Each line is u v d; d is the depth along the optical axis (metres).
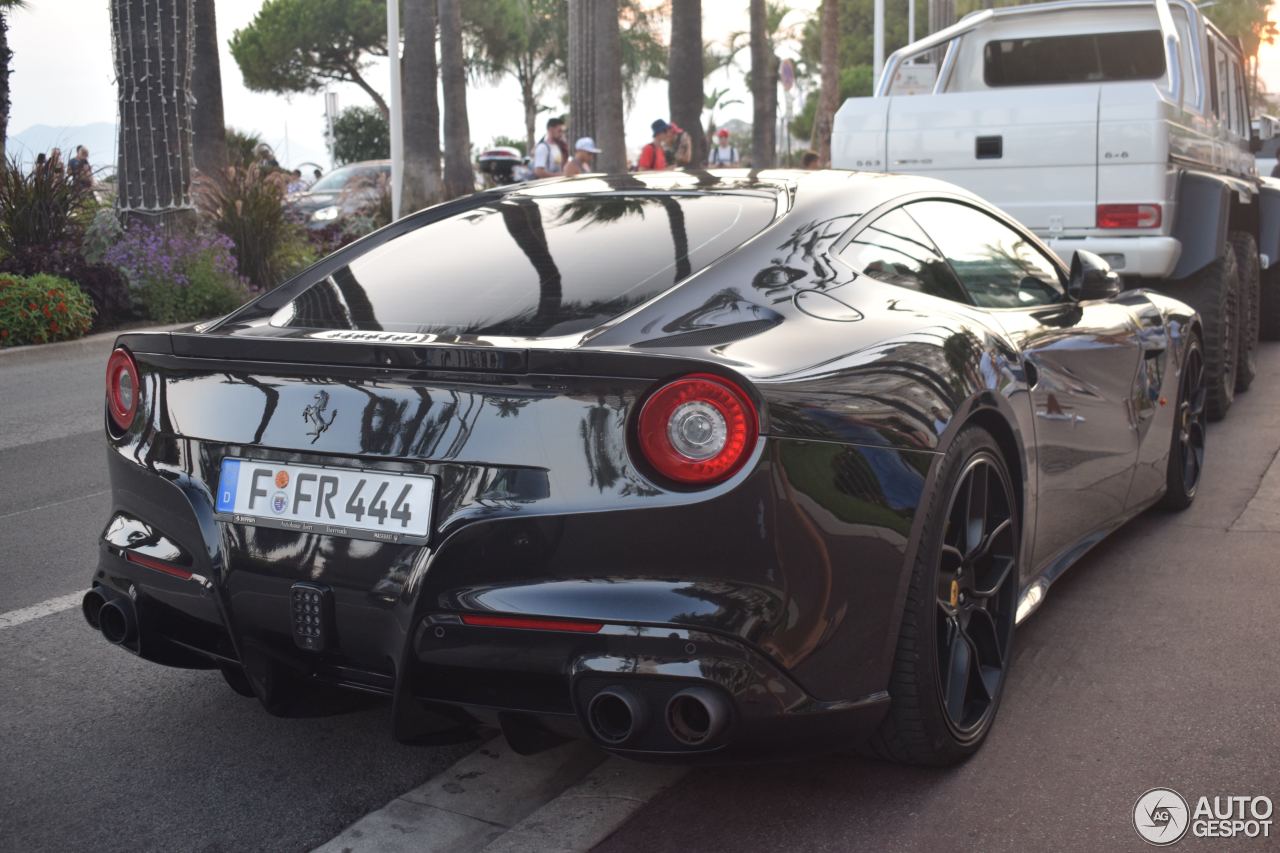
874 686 2.53
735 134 63.19
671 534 2.28
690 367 2.29
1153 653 3.45
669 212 3.09
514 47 55.44
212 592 2.62
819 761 2.85
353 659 2.51
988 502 3.01
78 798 2.79
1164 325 4.57
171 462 2.72
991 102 7.09
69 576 4.44
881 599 2.49
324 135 29.86
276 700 2.64
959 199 3.62
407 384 2.46
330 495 2.50
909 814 2.60
